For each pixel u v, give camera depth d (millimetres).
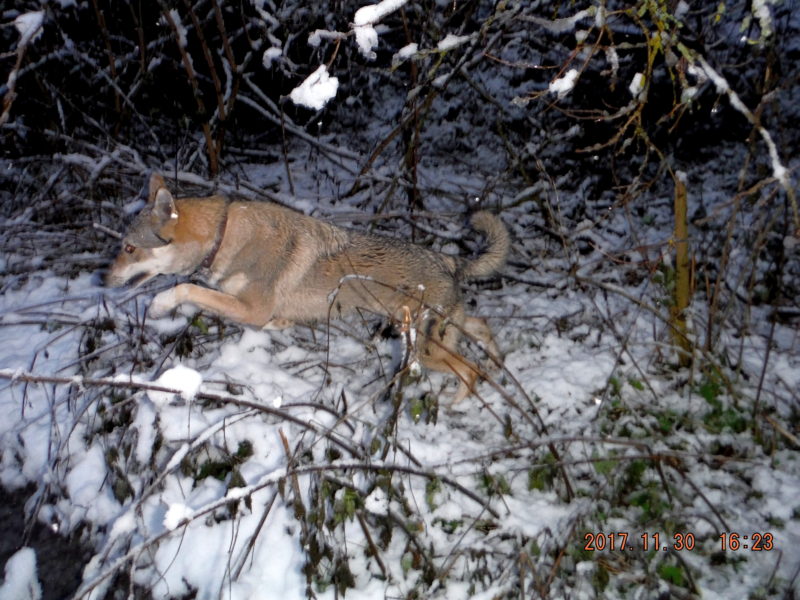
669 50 1049
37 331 1830
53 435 1455
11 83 1268
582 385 1636
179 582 1199
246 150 3342
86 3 2771
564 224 2586
